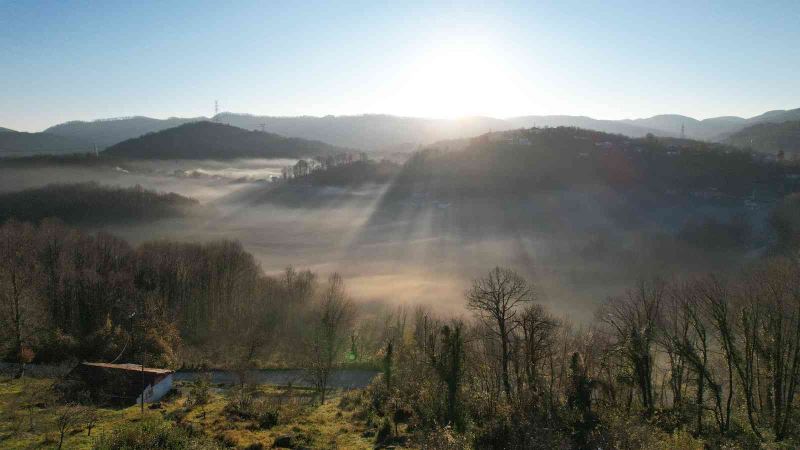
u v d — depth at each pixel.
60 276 81.75
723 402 49.00
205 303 89.56
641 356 46.19
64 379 52.62
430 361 48.03
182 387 61.16
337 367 72.94
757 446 39.38
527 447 37.31
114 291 82.50
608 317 57.69
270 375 70.12
